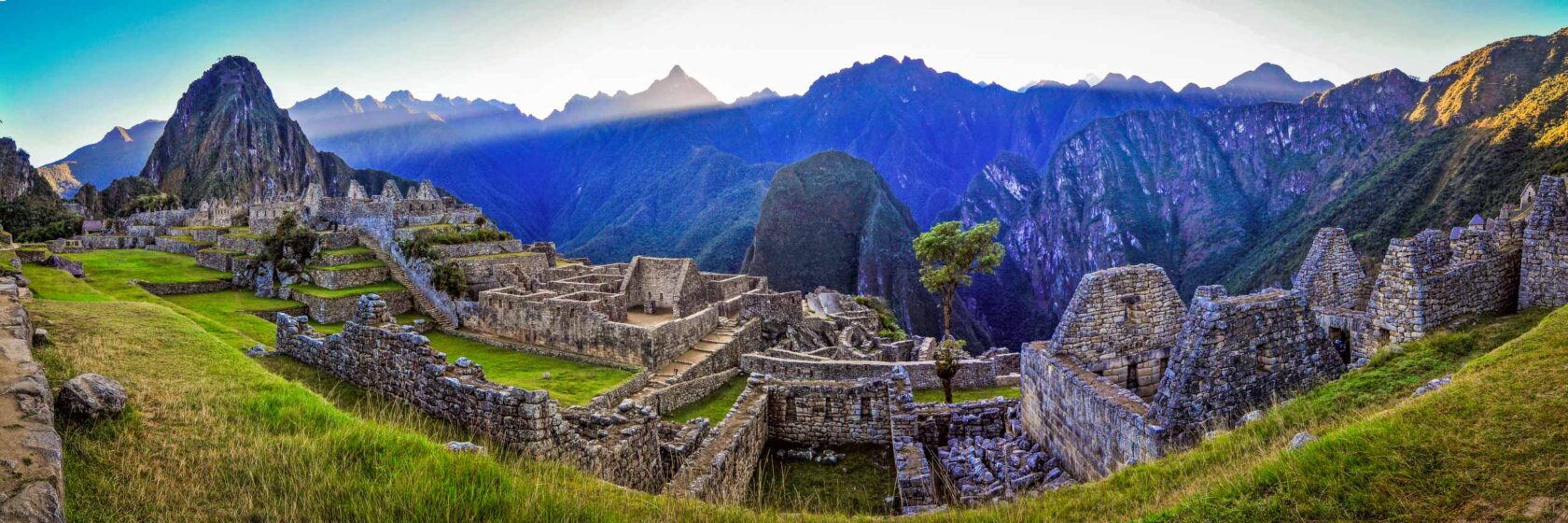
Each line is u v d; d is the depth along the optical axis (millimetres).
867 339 48531
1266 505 6953
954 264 42719
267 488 7512
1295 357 11836
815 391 18688
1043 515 9039
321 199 78188
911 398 17719
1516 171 121938
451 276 53250
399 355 13758
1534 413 7027
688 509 9297
